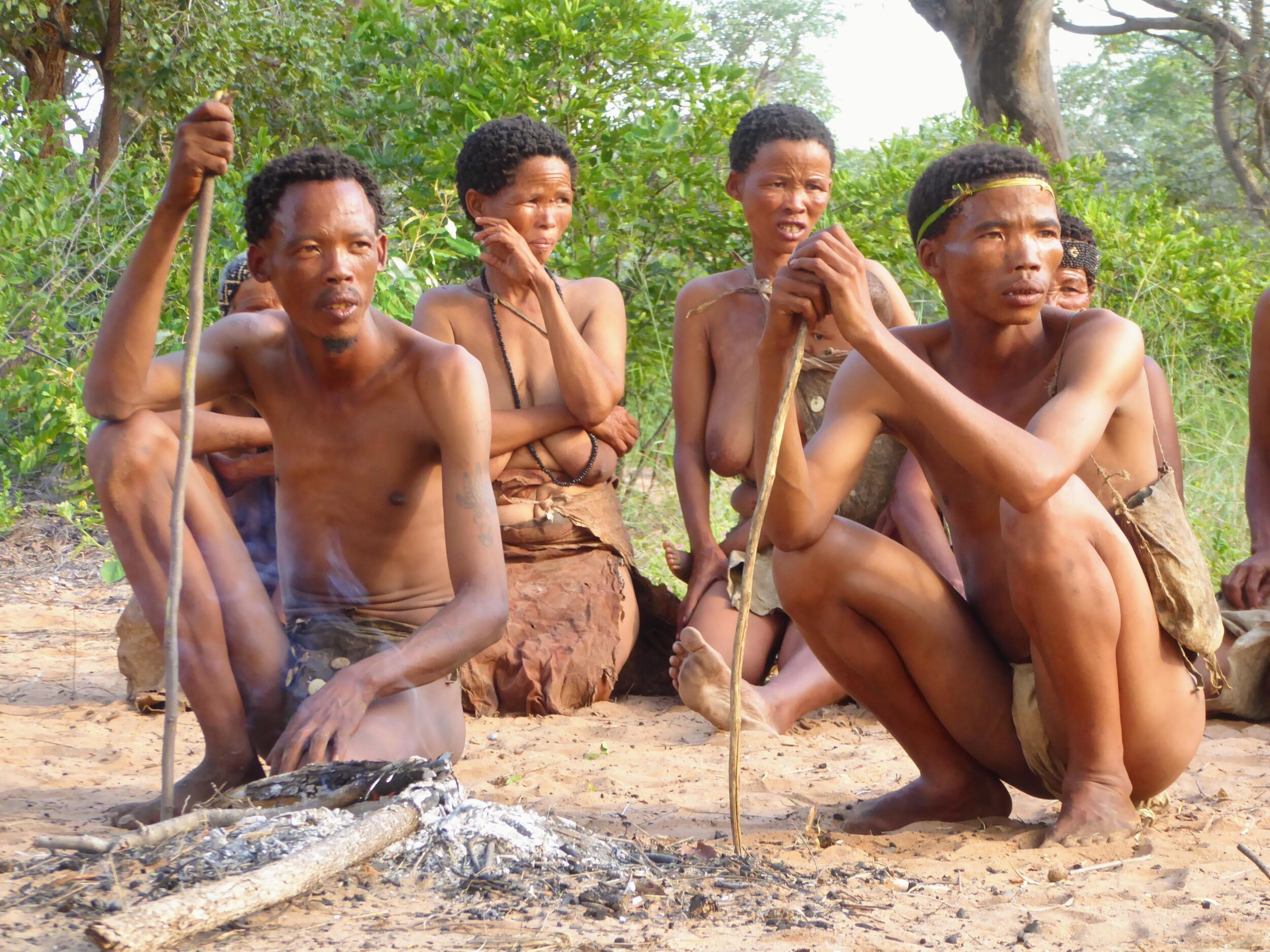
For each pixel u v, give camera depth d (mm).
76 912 1978
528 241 4480
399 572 2980
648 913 2100
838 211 7730
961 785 2848
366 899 2098
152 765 3281
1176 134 18547
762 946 1958
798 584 2693
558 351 4344
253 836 2182
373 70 9125
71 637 5164
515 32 7035
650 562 6156
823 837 2691
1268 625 4078
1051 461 2418
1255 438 4617
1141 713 2631
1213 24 16438
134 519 2684
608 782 3201
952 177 2633
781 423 2340
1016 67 13266
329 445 2896
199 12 11219
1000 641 2816
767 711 3797
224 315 4070
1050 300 4363
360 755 2549
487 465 2836
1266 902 2252
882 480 4266
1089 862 2496
